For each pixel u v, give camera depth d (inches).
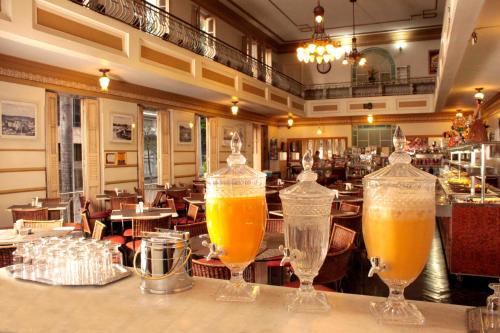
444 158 529.3
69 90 328.8
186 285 57.0
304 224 50.1
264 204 55.6
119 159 386.0
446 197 242.4
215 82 429.1
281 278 164.6
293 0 557.0
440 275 217.8
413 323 44.3
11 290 57.1
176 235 59.2
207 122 550.0
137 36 312.0
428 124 701.3
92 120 358.6
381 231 45.8
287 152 785.6
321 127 764.0
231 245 53.1
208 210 54.2
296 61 766.5
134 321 46.4
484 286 199.6
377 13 615.2
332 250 151.7
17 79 287.7
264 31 687.1
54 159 320.5
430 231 46.1
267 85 562.3
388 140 737.6
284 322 45.5
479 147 239.1
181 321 46.2
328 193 51.4
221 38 571.8
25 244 70.3
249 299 52.1
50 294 55.5
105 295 54.9
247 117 641.0
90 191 358.6
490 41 246.8
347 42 738.8
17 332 44.2
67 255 62.4
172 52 357.7
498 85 392.2
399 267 45.8
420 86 669.3
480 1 166.2
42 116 308.5
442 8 595.5
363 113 693.3
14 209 252.7
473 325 42.9
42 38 236.5
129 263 215.8
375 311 47.3
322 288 116.5
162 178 456.8
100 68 312.0
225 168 56.6
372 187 46.9
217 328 44.2
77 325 45.6
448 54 253.1
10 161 287.1
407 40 713.0
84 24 267.4
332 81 752.3
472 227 203.5
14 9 220.1
